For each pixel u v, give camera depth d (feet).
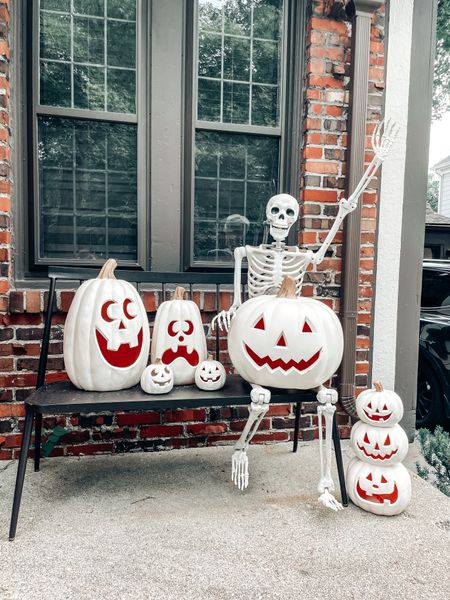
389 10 9.83
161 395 6.83
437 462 8.55
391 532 6.44
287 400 6.89
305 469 8.38
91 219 9.26
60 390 7.00
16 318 8.36
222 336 9.37
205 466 8.43
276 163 10.03
